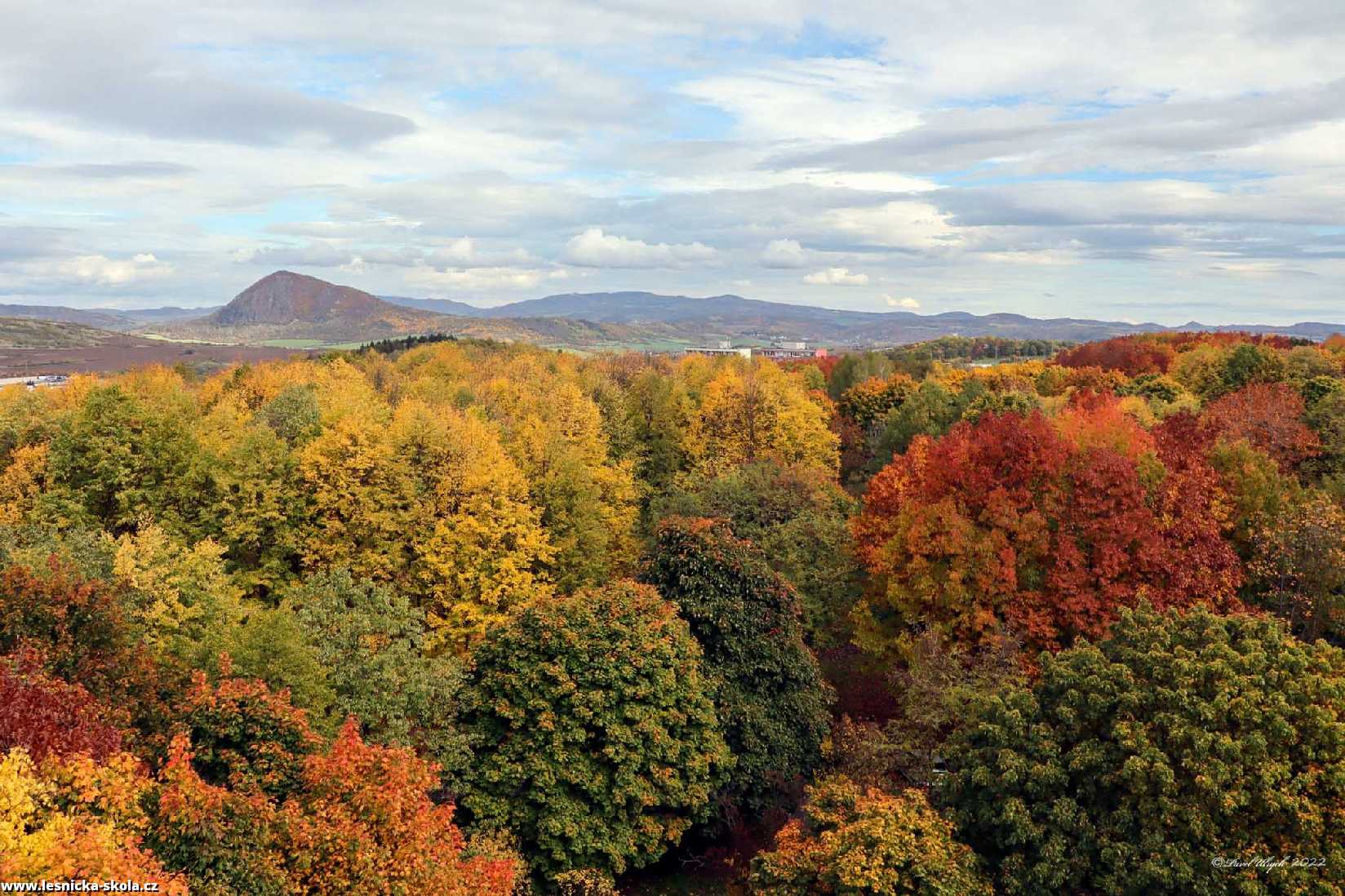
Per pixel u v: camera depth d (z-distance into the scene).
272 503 44.28
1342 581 33.84
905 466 45.75
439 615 44.81
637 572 37.56
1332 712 20.69
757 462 60.09
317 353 197.38
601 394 84.19
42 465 45.81
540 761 27.89
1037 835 21.86
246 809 17.25
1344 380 67.50
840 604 42.97
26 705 17.70
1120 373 91.19
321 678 28.77
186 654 27.92
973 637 36.06
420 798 20.92
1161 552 33.94
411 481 46.72
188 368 139.62
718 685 32.16
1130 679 23.45
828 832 23.22
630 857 29.86
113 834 15.59
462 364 120.88
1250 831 20.27
